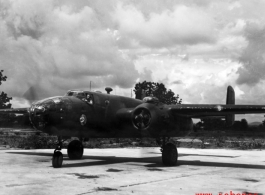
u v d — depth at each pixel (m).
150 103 12.82
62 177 9.44
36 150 20.05
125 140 32.34
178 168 12.20
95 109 12.61
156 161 14.73
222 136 43.91
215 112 13.01
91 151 20.84
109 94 13.88
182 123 13.67
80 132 12.32
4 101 51.66
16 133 36.62
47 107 10.86
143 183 8.59
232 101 17.86
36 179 9.05
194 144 30.47
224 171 11.34
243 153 20.47
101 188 7.80
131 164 13.34
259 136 43.66
